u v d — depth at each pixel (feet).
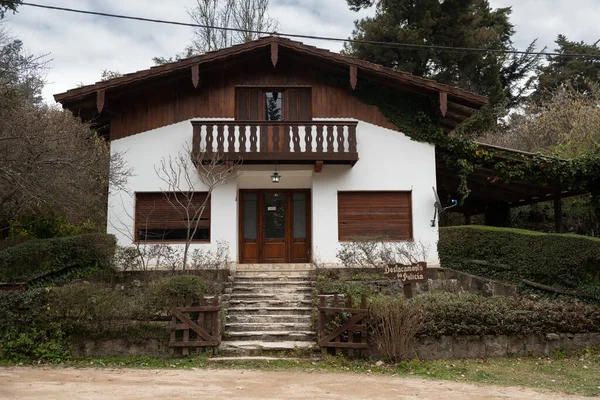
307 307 37.68
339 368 28.48
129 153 46.24
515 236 40.98
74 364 28.94
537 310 31.99
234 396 21.81
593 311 32.09
